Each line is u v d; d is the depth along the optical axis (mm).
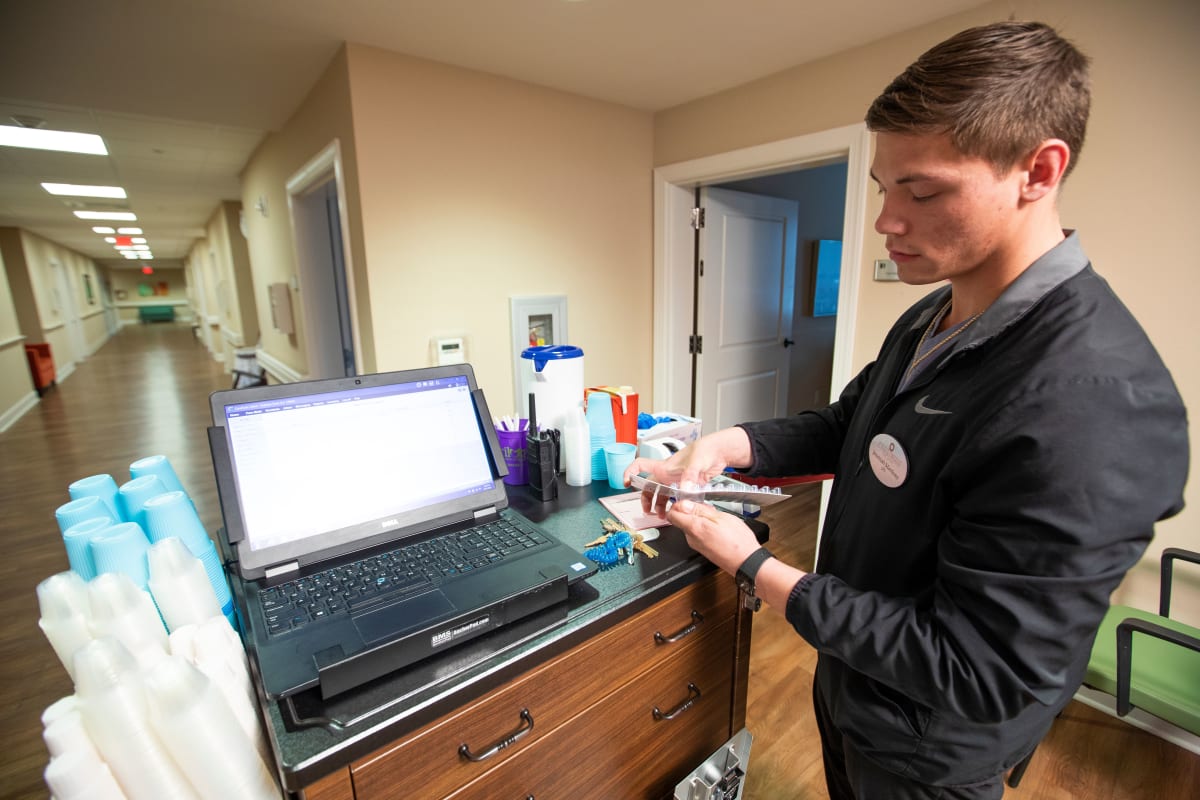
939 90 539
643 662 944
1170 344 1569
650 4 1751
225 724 554
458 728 702
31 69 2258
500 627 776
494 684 705
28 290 7719
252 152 4059
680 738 1075
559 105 2604
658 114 2963
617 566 953
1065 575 500
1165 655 1396
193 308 16516
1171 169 1521
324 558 851
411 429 979
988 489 558
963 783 691
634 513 1137
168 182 5027
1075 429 507
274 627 704
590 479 1343
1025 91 516
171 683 532
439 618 713
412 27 1900
